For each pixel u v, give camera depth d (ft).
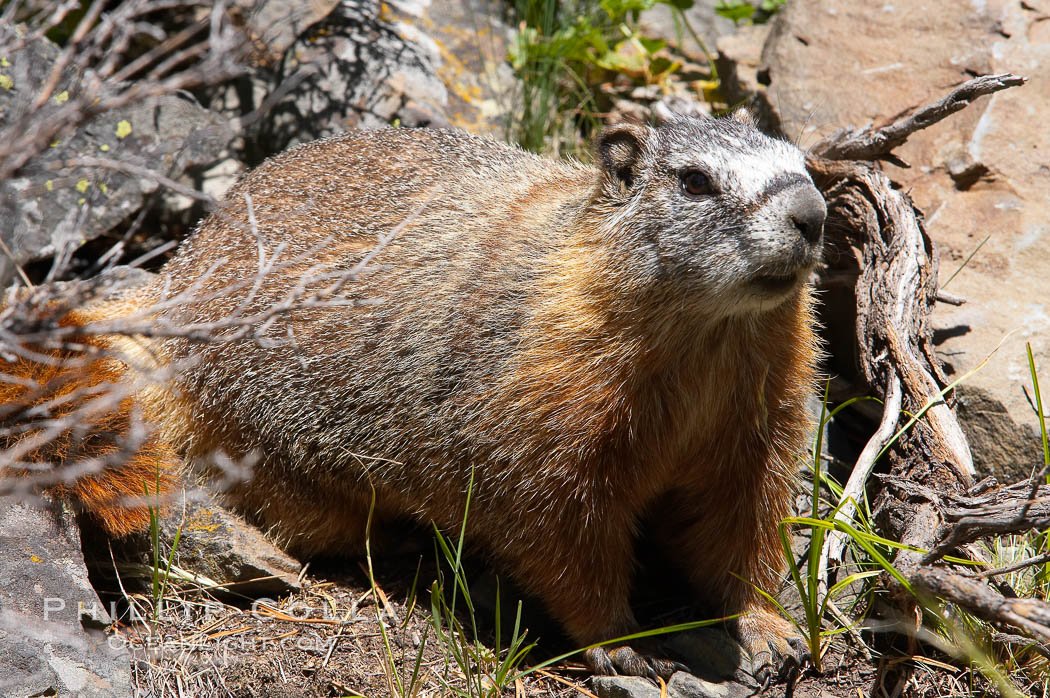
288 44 37.09
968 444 26.99
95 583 25.67
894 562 22.33
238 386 26.55
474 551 26.30
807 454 25.64
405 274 25.38
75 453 24.50
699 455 24.91
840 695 22.99
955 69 34.40
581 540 24.00
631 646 24.30
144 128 32.73
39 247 30.37
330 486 26.76
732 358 23.15
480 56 40.88
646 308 22.40
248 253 27.04
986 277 30.37
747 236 21.03
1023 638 21.47
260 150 35.76
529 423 23.40
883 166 33.17
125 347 27.99
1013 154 32.37
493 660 23.77
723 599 25.44
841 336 30.53
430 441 24.93
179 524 25.75
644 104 42.01
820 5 37.78
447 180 27.22
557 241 24.18
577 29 41.27
